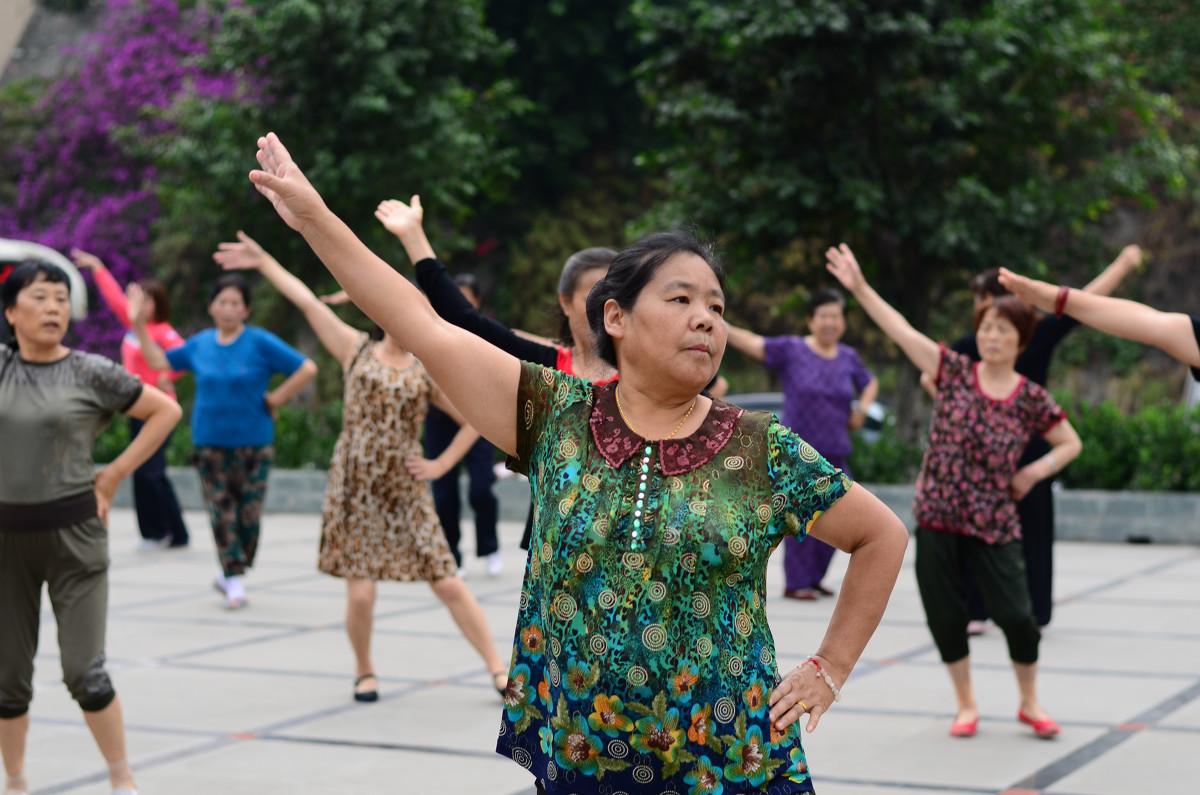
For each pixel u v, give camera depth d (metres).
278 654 9.14
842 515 3.08
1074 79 17.08
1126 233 28.88
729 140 17.25
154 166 29.59
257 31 21.19
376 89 21.41
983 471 6.86
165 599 11.51
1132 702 7.58
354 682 8.24
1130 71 17.61
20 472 5.54
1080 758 6.45
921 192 17.12
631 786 2.96
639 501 2.98
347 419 7.87
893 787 5.99
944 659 6.95
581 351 5.31
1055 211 17.56
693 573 2.95
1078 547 14.51
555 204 33.72
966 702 6.96
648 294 3.06
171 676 8.46
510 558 13.88
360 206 22.45
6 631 5.64
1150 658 8.76
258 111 21.61
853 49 16.25
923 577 6.97
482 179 25.56
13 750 5.80
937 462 6.94
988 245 16.98
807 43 16.44
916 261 17.70
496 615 10.55
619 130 33.44
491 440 3.19
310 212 3.09
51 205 31.45
